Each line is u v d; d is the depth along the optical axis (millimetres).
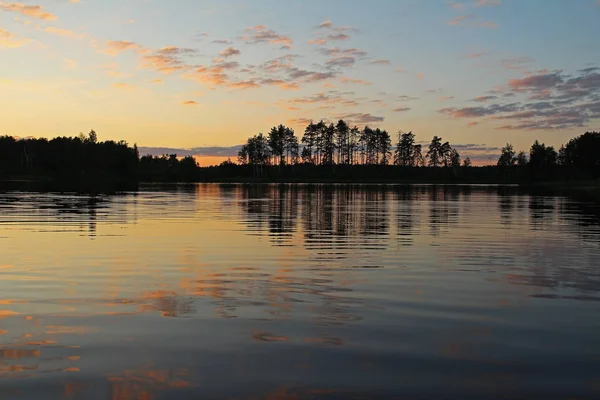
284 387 4672
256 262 11523
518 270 10680
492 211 29172
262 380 4824
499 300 8031
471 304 7766
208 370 5055
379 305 7664
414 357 5445
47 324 6539
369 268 10828
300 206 32906
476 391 4625
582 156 114938
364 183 117562
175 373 4977
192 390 4598
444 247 14219
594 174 113062
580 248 14086
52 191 53344
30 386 4664
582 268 10961
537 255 12789
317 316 7020
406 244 14828
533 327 6562
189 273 10148
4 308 7332
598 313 7262
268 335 6156
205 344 5812
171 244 14508
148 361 5277
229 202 37156
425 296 8273
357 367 5160
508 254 12906
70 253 12664
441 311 7336
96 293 8336
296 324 6625
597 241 15625
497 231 18406
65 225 19422
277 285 9055
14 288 8672
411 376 4945
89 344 5781
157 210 28031
